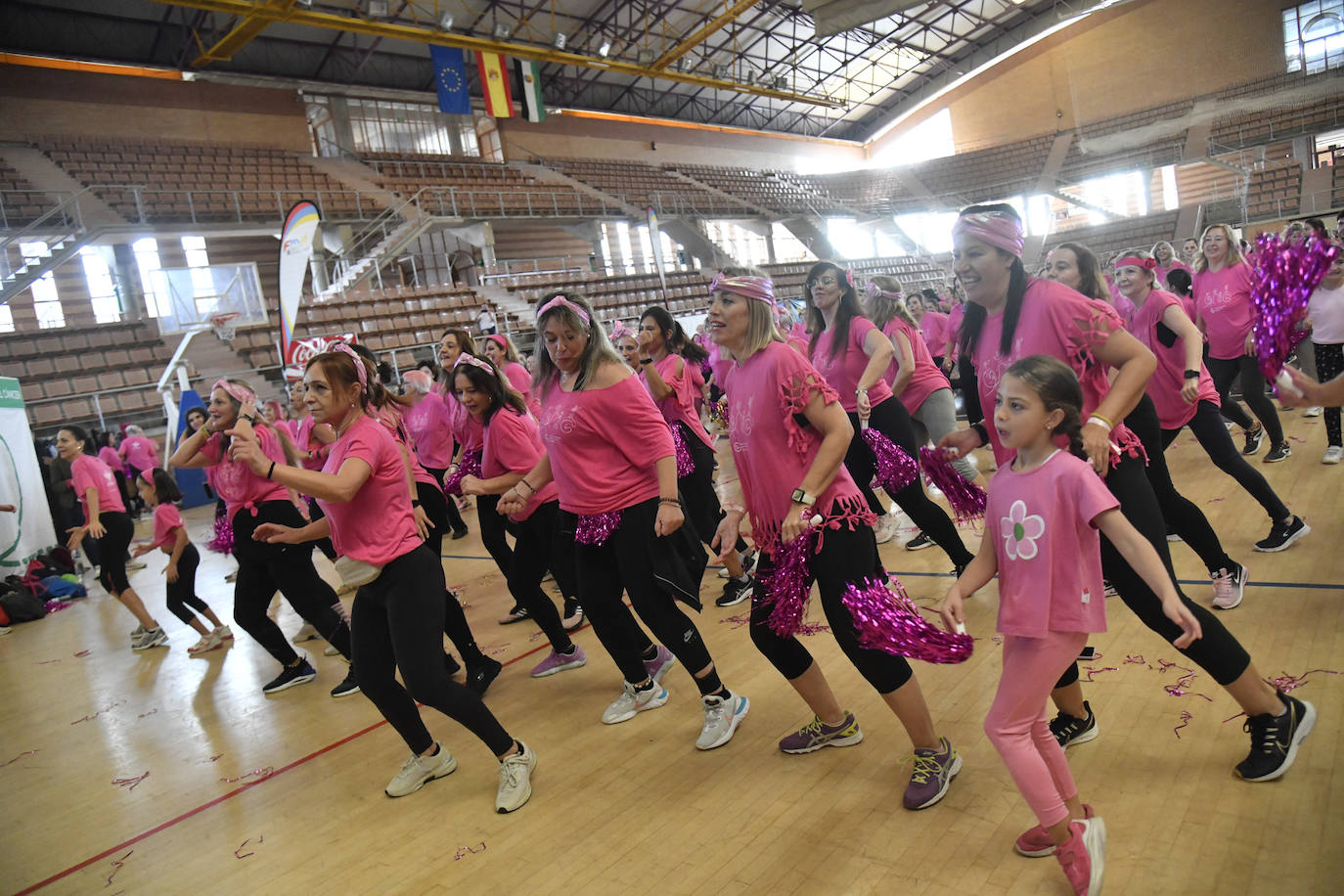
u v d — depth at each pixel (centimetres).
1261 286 178
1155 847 191
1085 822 178
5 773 367
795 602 228
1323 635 276
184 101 1898
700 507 419
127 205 1603
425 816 270
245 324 1450
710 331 240
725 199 2725
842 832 220
